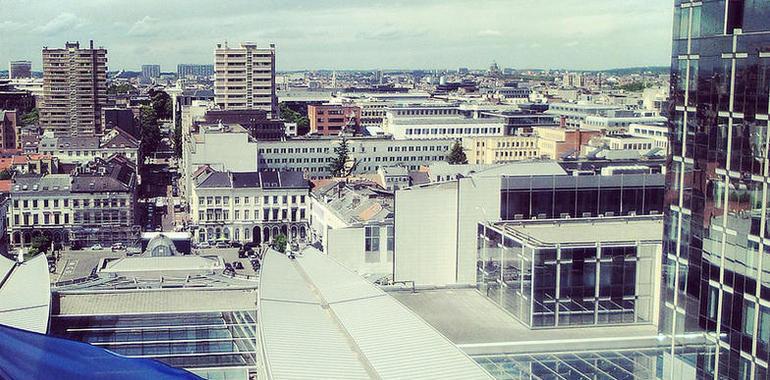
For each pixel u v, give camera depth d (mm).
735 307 73312
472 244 128125
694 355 79625
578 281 101625
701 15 76188
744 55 70875
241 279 142750
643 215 123312
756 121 69688
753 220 70438
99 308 114938
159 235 198875
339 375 72562
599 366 87812
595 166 169375
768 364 69250
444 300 113500
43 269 125312
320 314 90312
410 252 130875
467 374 72062
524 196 126125
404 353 76875
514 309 105625
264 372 78688
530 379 84875
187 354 113562
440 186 133625
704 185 77000
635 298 103312
